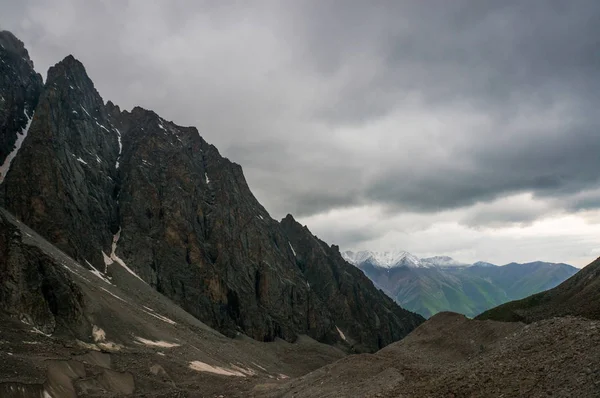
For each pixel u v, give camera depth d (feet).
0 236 230.48
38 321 216.33
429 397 102.17
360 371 171.53
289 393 174.40
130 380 195.83
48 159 408.46
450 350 193.67
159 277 462.19
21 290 219.20
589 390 77.20
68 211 400.26
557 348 106.52
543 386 88.22
